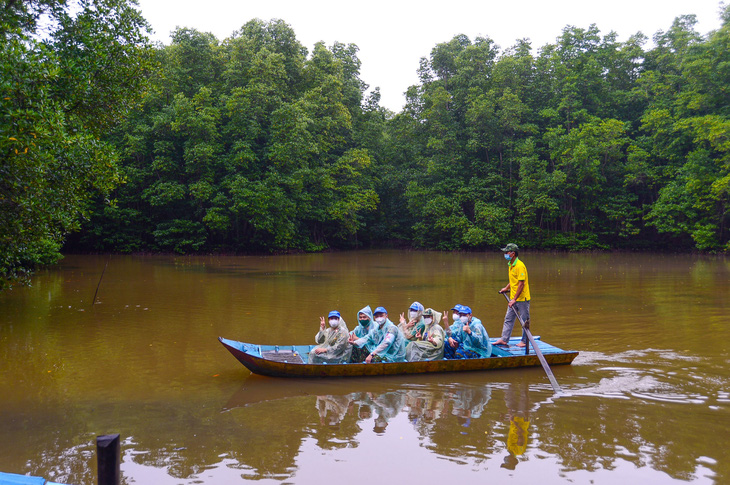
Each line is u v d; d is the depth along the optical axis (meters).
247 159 35.53
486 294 17.20
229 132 36.69
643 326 11.88
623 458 5.32
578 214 43.22
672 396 7.17
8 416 6.50
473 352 8.73
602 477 4.95
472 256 37.28
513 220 43.88
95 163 10.34
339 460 5.30
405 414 6.54
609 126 39.59
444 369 8.24
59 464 5.22
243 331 11.43
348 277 22.53
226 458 5.36
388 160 49.53
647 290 18.06
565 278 22.00
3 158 7.48
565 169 42.19
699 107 37.38
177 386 7.67
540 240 42.88
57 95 10.18
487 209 41.66
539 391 7.38
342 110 41.91
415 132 48.47
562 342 10.36
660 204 38.16
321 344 8.70
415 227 45.06
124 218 35.00
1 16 10.01
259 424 6.23
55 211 9.53
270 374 7.98
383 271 25.45
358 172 42.41
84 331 11.34
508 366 8.41
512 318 9.36
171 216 37.19
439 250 45.09
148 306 14.62
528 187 41.41
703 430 6.02
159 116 33.62
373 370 8.00
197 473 5.04
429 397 7.17
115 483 3.58
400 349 8.57
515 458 5.34
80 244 36.50
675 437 5.82
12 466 5.17
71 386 7.67
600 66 43.44
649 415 6.46
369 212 47.62
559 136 42.44
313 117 40.47
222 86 38.28
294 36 42.84
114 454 3.55
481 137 45.06
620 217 40.81
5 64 7.43
